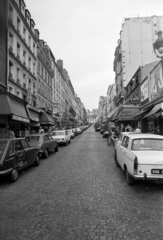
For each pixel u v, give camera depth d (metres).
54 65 45.06
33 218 3.91
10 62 20.11
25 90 23.83
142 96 20.25
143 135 6.96
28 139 11.82
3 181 6.88
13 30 20.62
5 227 3.57
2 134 15.84
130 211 4.20
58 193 5.43
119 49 35.28
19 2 23.36
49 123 27.38
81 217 3.91
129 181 6.07
